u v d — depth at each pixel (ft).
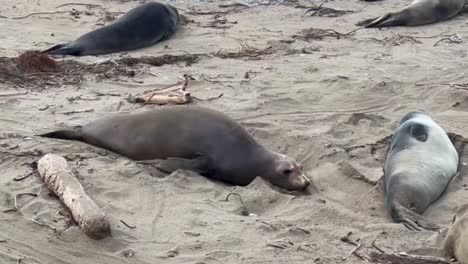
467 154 32.24
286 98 40.22
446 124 36.76
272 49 51.67
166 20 54.60
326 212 26.40
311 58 49.37
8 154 30.66
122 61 47.57
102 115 36.78
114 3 67.15
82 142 33.09
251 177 29.99
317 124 36.63
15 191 26.96
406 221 25.45
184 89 40.86
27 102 38.58
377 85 42.73
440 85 42.83
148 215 25.81
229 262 22.71
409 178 27.30
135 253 23.13
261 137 34.37
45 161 27.96
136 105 38.52
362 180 29.60
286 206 26.99
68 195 25.39
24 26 57.62
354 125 36.83
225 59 48.98
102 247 23.44
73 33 55.93
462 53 51.11
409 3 68.85
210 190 28.14
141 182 28.32
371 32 57.52
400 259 22.71
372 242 24.18
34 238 23.81
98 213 23.94
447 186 29.04
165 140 31.04
